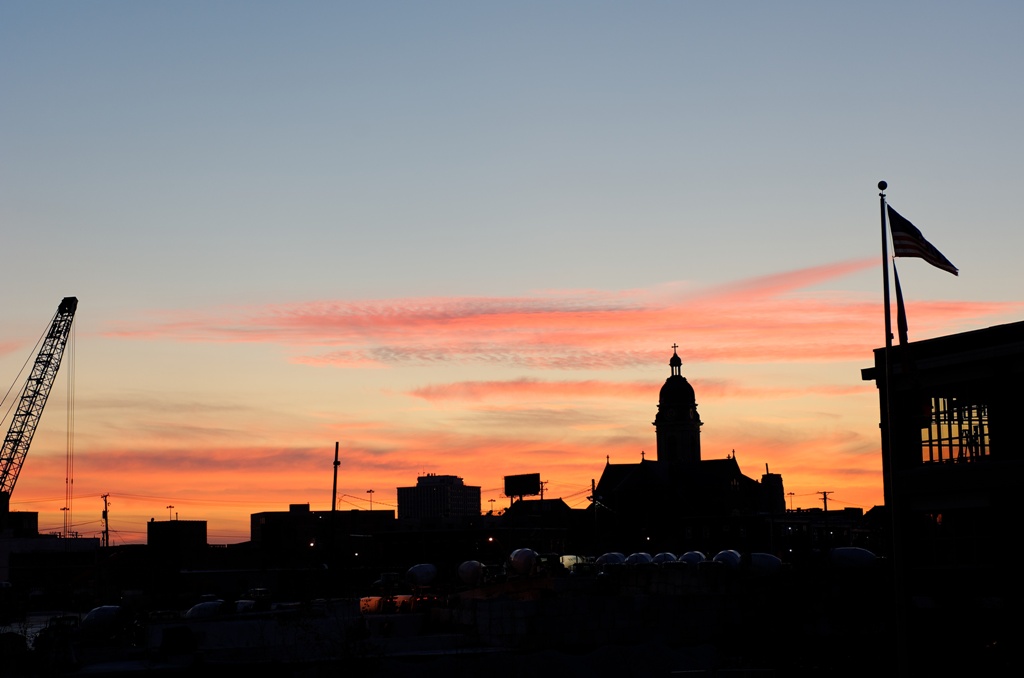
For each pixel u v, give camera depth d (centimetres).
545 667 5966
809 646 6425
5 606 9212
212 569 19850
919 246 4747
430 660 6462
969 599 5947
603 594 7975
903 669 4509
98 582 19300
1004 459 6175
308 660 6412
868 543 19688
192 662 6412
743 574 7394
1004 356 6188
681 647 6638
